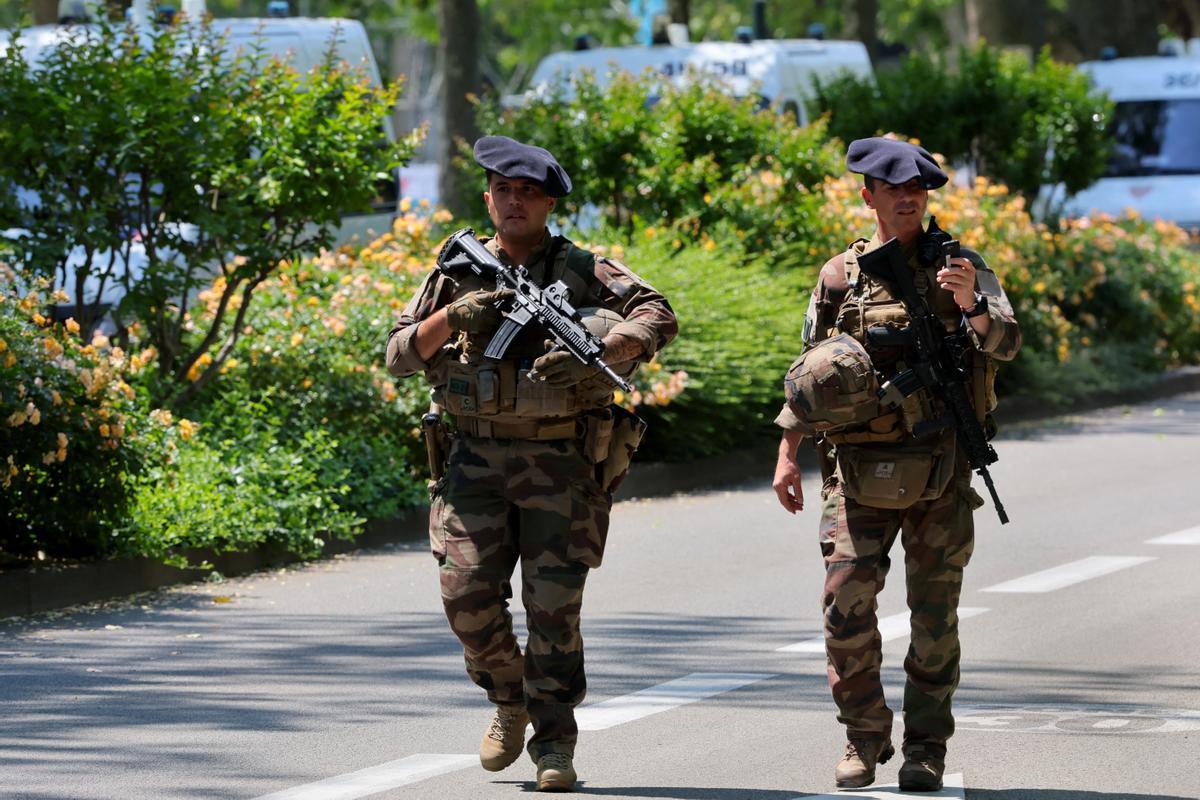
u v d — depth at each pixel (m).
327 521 26.45
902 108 52.06
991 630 20.44
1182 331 51.69
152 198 28.33
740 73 54.94
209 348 30.47
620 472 14.08
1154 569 24.16
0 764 15.08
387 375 30.05
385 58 129.25
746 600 22.61
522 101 44.59
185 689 17.97
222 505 25.36
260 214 29.06
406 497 28.23
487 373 13.67
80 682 18.28
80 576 22.80
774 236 41.28
